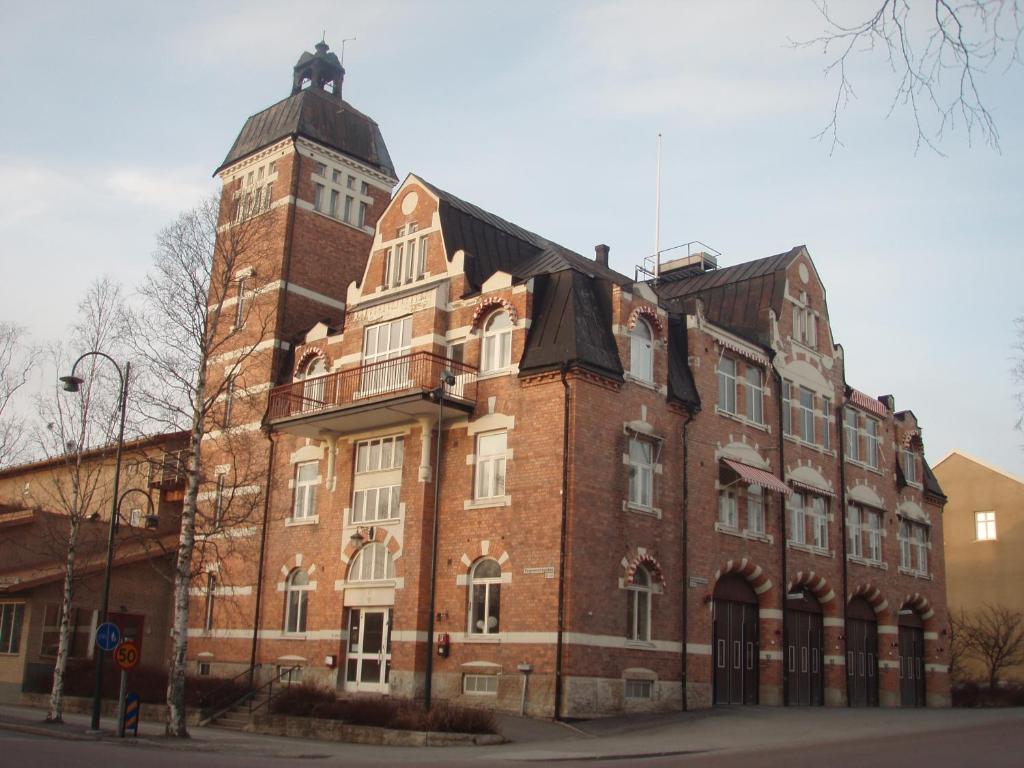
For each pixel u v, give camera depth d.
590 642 28.09
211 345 30.27
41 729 24.47
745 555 34.47
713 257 46.44
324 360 37.34
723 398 35.41
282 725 26.05
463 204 37.31
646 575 30.75
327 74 45.91
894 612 42.38
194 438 26.62
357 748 21.98
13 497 52.59
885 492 43.47
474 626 29.89
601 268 40.75
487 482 30.78
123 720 23.45
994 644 53.94
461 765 17.73
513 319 31.27
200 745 21.98
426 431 32.03
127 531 41.62
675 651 30.92
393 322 34.66
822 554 38.38
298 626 35.12
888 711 34.12
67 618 29.20
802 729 25.59
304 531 35.75
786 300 39.41
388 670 31.70
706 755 19.38
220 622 37.84
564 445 28.98
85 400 31.56
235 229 30.53
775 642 35.03
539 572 28.55
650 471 31.58
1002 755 17.53
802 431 39.03
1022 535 55.91
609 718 27.94
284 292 39.84
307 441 36.69
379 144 45.12
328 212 42.31
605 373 30.05
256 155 42.78
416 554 31.25
